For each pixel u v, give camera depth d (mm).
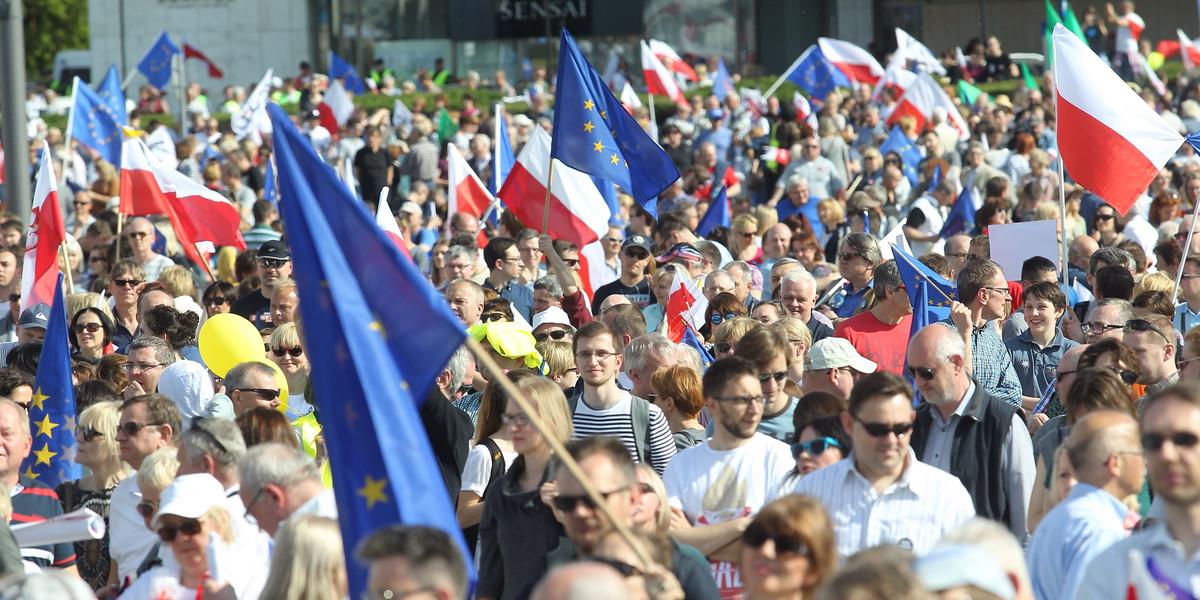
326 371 14820
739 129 87250
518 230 48000
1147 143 34844
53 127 94188
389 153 78938
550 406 19781
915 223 51062
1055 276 35188
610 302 35000
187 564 17375
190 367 27188
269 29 139625
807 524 14320
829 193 67375
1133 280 33219
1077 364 22578
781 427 23641
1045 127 84000
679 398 23891
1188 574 13930
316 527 15117
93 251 49031
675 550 16781
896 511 18250
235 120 95688
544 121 83375
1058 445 20656
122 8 138375
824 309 36688
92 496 23609
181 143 83188
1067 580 15641
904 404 18094
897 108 81812
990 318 28891
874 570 11031
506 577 19406
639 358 26016
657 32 137375
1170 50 114875
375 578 13062
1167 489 14219
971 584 11750
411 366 14906
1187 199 56125
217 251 55250
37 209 38938
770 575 14328
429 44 140000
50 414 25859
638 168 38969
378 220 47062
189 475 17719
